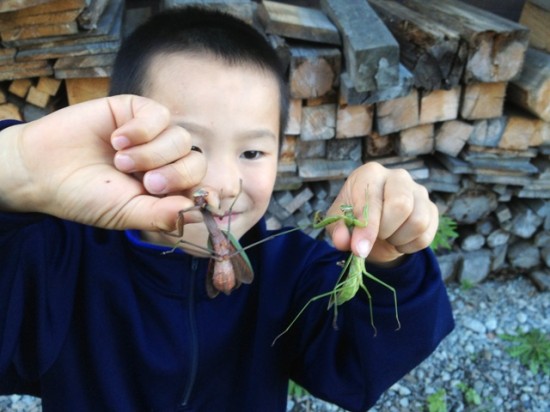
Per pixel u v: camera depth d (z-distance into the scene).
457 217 0.84
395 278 0.32
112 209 0.26
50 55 0.57
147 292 0.38
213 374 0.40
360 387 0.37
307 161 0.72
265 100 0.34
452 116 0.70
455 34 0.64
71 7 0.54
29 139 0.26
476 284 0.90
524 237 0.87
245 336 0.41
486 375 0.76
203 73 0.33
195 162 0.26
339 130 0.68
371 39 0.59
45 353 0.34
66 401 0.38
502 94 0.69
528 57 0.73
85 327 0.37
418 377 0.75
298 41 0.64
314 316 0.40
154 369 0.38
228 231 0.32
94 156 0.26
